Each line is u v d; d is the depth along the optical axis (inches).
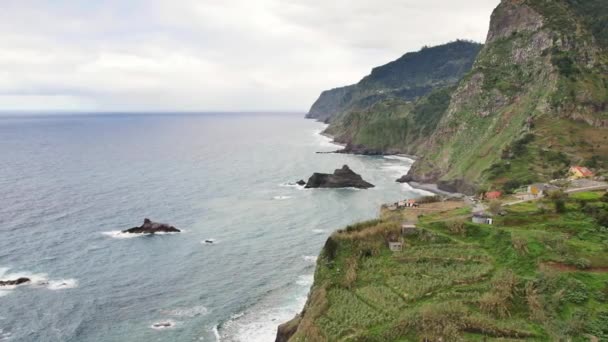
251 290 3260.3
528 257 2411.4
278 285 3341.5
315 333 2110.0
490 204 3314.5
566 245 2460.6
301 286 3321.9
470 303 2150.6
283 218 5014.8
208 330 2738.7
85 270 3516.2
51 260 3688.5
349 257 2743.6
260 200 5866.1
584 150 5511.8
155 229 4439.0
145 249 3991.1
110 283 3309.5
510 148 5900.6
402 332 2023.9
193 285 3319.4
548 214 2984.7
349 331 2095.2
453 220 2952.8
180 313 2928.2
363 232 2876.5
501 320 2030.0
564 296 2096.5
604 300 2060.8
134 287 3260.3
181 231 4500.5
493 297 2127.2
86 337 2637.8
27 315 2849.4
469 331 1979.6
